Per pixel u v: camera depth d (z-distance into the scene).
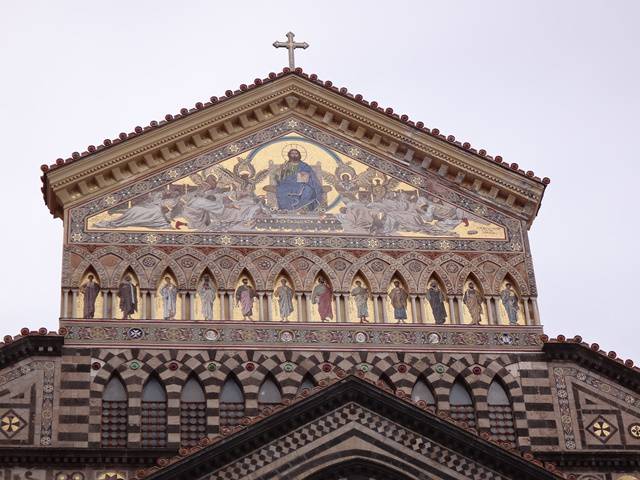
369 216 61.25
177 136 61.78
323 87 63.38
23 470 54.75
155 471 51.31
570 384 58.25
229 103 62.62
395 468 52.50
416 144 62.72
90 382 56.59
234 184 61.41
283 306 58.94
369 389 53.44
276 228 60.53
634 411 57.91
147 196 60.72
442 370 58.12
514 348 58.75
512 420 57.59
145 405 56.62
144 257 59.31
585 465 56.69
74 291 58.38
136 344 57.47
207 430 56.38
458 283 60.09
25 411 55.81
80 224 59.75
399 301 59.53
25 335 56.88
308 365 57.69
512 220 61.81
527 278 60.50
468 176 62.38
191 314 58.41
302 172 62.00
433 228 61.22
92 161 60.75
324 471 52.31
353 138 63.06
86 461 55.12
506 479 52.53
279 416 52.62
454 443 52.88
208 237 60.00
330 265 59.91
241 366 57.44
